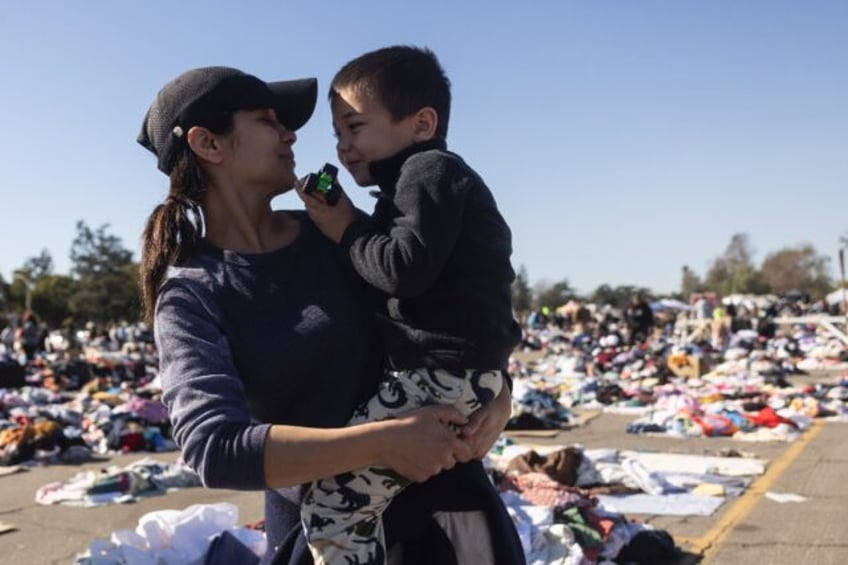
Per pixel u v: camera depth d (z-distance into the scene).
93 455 11.30
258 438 1.87
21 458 10.48
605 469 8.48
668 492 8.14
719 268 126.31
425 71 2.31
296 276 2.18
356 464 1.93
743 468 9.51
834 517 7.26
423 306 2.14
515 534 2.34
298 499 2.24
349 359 2.16
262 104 2.23
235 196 2.22
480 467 2.33
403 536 2.19
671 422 12.87
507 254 2.23
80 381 21.31
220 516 4.23
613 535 5.71
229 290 2.11
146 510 7.92
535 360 29.52
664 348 26.92
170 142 2.21
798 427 12.82
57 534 7.12
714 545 6.39
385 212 2.22
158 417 12.52
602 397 16.92
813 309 43.06
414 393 2.12
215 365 1.98
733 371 20.11
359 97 2.30
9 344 29.02
